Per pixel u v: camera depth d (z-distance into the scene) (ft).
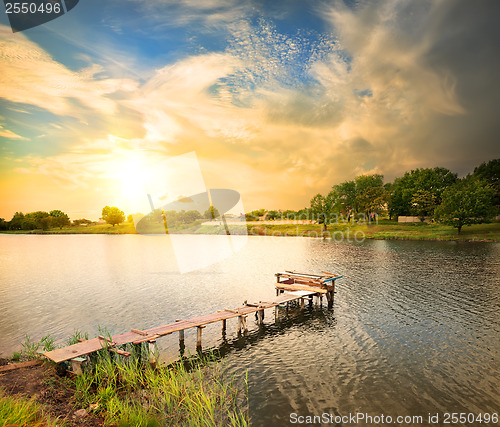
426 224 341.41
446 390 40.40
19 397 33.68
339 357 49.98
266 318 70.23
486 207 264.11
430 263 136.26
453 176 426.10
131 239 332.80
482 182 287.07
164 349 54.49
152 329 53.67
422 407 36.91
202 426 32.94
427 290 90.07
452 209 270.05
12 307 79.00
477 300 79.82
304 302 81.87
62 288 100.53
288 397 39.19
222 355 51.70
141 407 35.45
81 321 67.92
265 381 43.11
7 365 41.60
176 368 47.29
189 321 57.82
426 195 372.99
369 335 58.59
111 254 197.88
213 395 38.81
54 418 31.40
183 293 92.32
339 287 94.99
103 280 113.19
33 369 40.93
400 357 49.52
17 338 58.49
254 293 91.91
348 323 65.10
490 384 41.63
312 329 62.34
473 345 53.42
